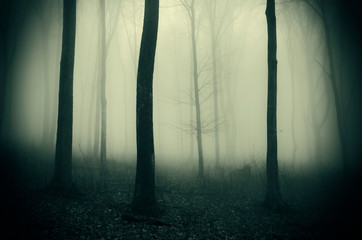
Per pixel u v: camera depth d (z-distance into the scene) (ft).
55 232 16.78
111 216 20.80
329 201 29.53
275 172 27.17
